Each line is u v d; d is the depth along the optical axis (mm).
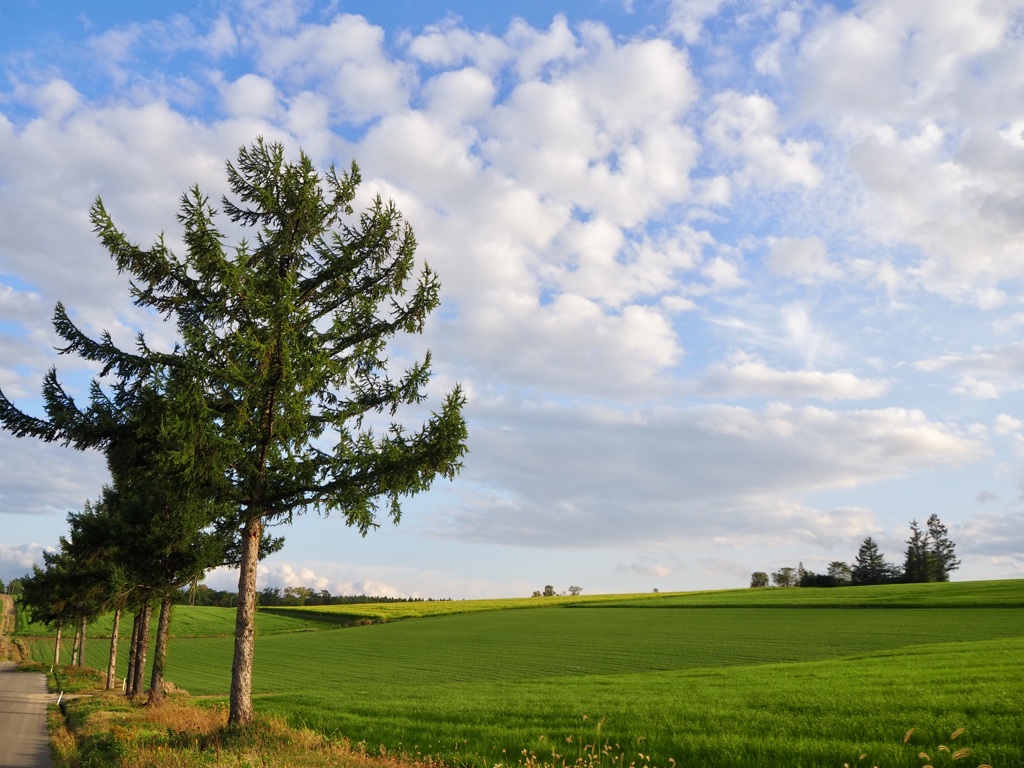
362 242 17297
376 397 17219
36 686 43656
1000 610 68000
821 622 68375
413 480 15531
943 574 152625
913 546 158250
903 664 30062
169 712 22047
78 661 65625
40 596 30422
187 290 15820
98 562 28062
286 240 16781
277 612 118250
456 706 24578
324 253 17344
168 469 14703
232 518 16766
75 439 14797
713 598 111188
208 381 15148
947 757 11578
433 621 97250
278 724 15344
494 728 18453
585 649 59844
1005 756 11508
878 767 11477
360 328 17312
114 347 15148
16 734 22172
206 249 14930
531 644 66188
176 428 13734
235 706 15633
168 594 27891
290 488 16125
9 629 107938
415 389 17031
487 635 76312
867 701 18672
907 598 85062
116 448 15312
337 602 165125
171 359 15312
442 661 56938
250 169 17031
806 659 45938
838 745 13234
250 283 15633
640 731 16594
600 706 22094
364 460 15703
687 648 55875
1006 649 33594
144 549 26359
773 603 91438
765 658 47750
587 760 13531
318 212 16984
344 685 43906
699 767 12781
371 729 19125
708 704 21078
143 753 13773
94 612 30531
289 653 66688
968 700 17328
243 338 14578
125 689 35312
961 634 52812
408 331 17422
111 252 15164
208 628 103312
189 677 53812
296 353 15383
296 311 15969
